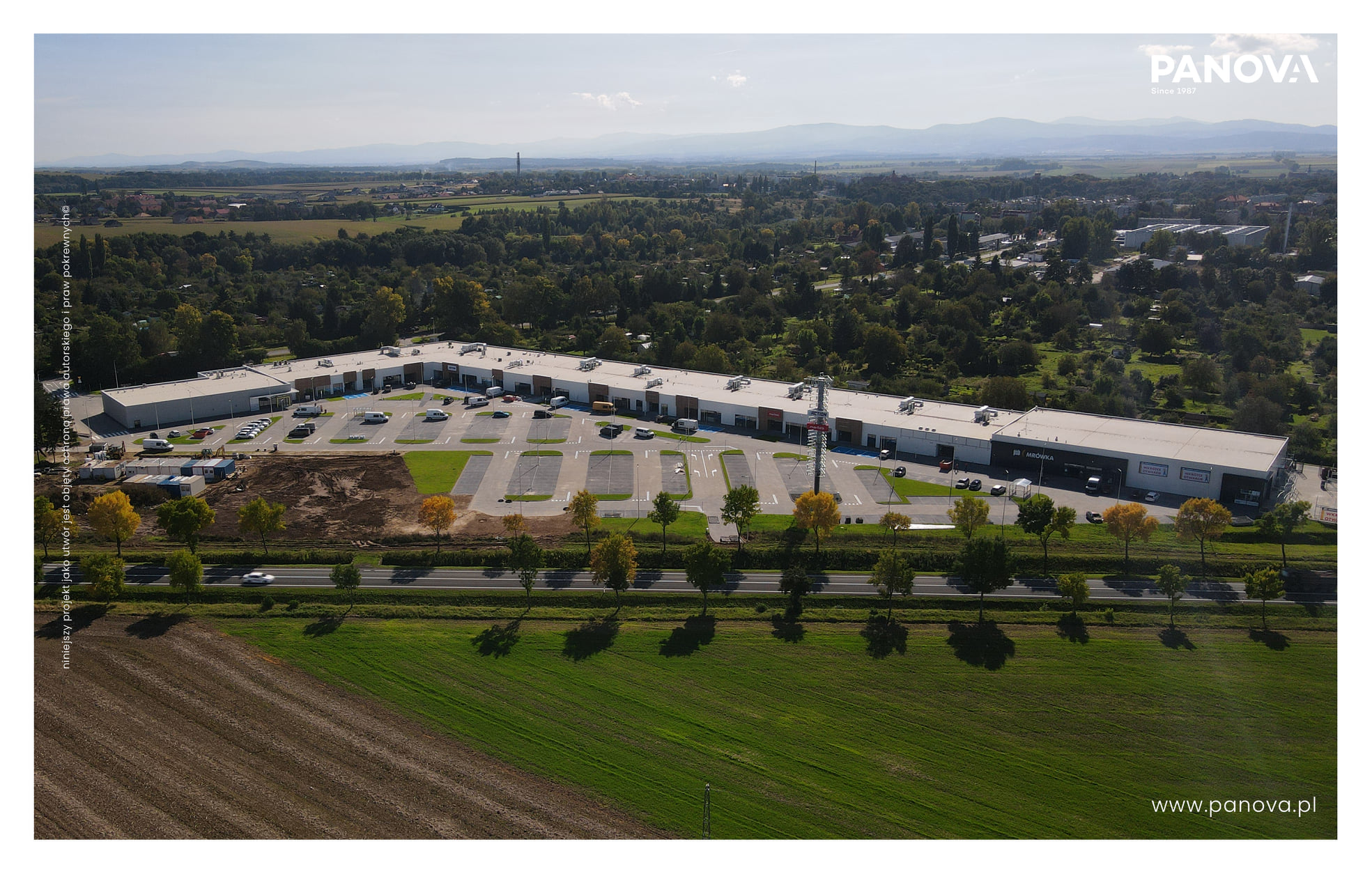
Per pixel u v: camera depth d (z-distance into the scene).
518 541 99.25
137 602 95.75
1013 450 135.38
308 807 66.00
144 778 68.81
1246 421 144.25
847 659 86.25
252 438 153.12
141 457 140.38
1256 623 90.88
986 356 195.12
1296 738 74.56
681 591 99.31
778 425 155.75
